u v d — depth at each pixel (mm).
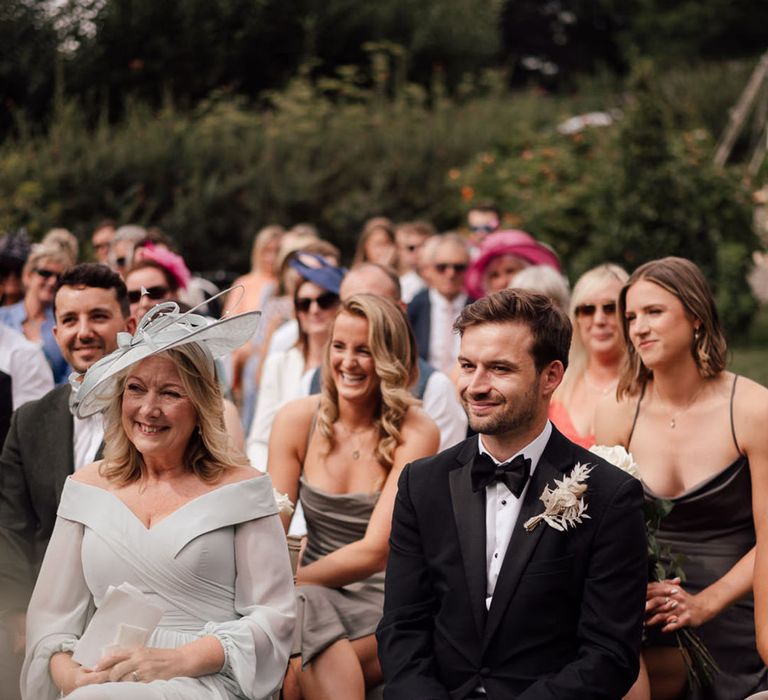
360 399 4625
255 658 3568
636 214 12641
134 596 3441
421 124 17391
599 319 5395
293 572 4191
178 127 15367
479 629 3535
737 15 33594
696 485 4332
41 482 4402
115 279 4801
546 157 14086
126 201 14195
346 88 18438
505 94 22516
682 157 12742
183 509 3693
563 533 3529
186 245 14523
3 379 5285
